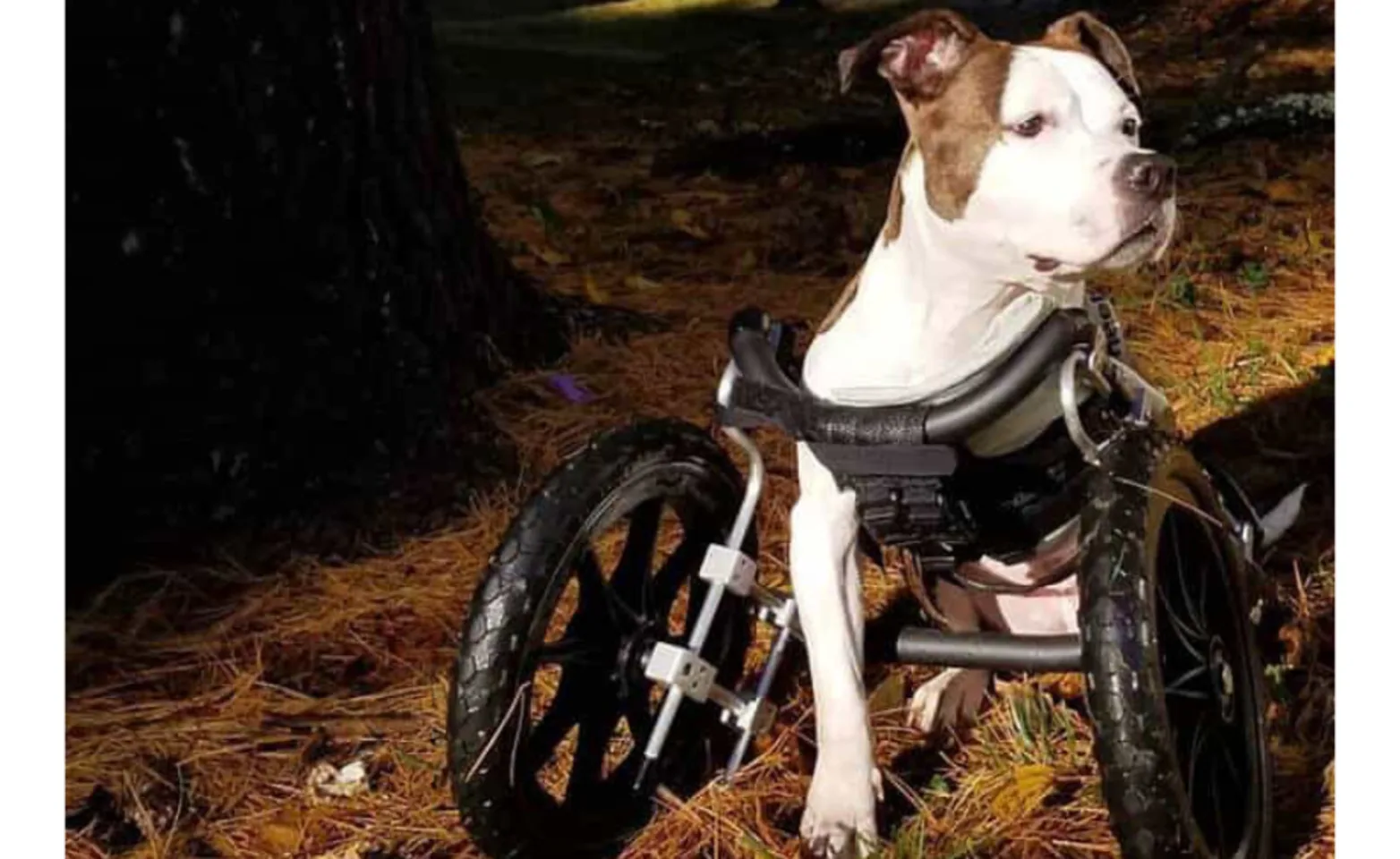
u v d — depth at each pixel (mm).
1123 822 1224
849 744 1420
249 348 2035
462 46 5930
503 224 3410
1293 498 1814
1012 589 1555
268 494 2031
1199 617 1365
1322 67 4637
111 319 1960
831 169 3811
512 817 1406
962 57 1403
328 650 1822
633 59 5668
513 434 2244
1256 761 1398
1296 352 2471
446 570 1964
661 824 1513
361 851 1515
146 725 1696
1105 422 1418
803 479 1490
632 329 2650
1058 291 1415
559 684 1564
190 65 1991
